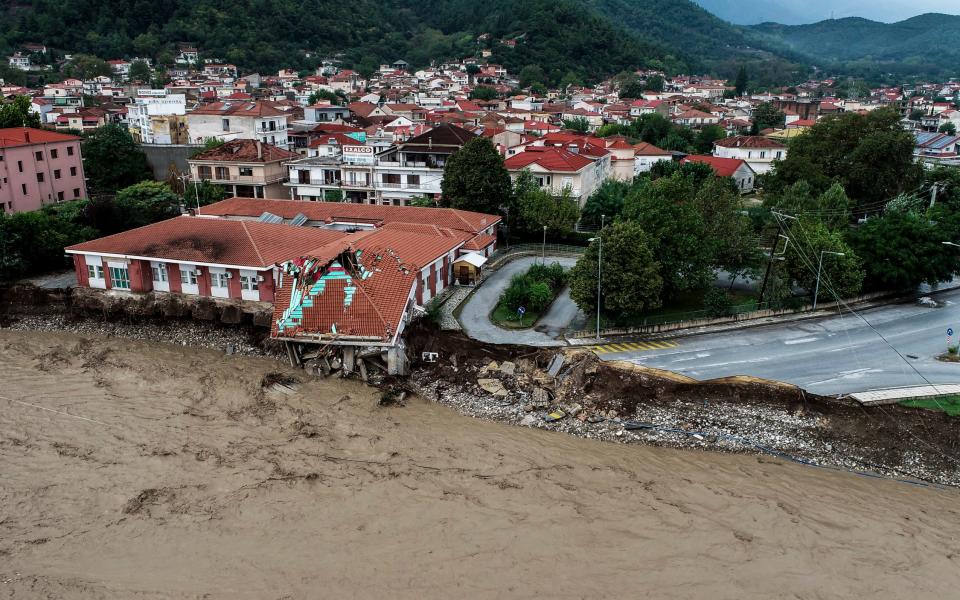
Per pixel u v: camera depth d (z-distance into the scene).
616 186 90.62
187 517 36.28
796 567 33.47
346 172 93.94
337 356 52.25
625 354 52.62
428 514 36.69
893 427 43.31
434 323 56.09
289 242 63.53
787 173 96.75
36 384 50.69
